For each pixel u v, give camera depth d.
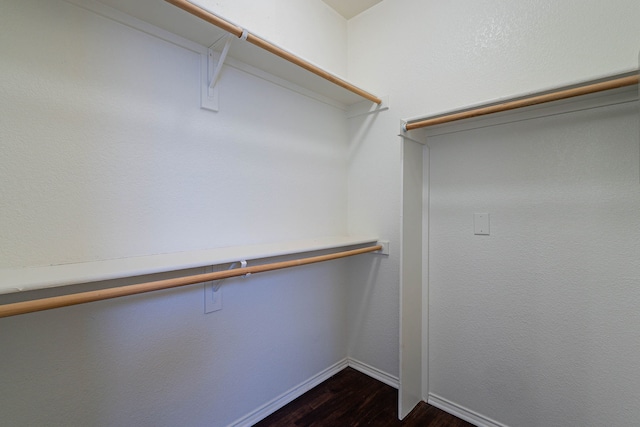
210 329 1.42
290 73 1.65
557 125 1.37
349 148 2.16
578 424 1.33
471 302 1.64
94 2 1.08
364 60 2.08
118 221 1.16
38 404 1.00
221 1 1.47
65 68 1.03
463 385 1.67
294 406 1.74
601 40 1.26
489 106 1.37
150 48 1.22
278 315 1.72
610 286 1.26
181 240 1.33
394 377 1.93
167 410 1.29
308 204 1.89
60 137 1.03
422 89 1.79
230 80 1.48
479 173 1.60
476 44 1.59
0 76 0.93
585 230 1.32
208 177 1.41
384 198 1.97
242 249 1.43
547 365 1.41
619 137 1.24
